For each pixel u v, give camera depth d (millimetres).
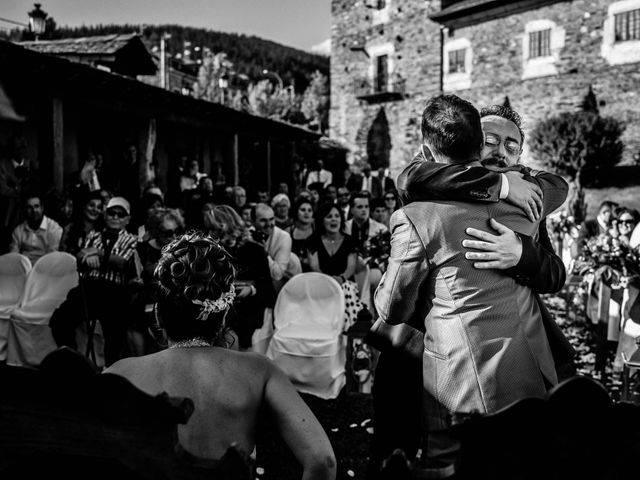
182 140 17234
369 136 32250
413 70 30312
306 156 29578
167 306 1860
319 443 1746
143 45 17156
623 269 5277
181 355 1800
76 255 5316
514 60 26234
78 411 1536
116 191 13141
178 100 13773
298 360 5051
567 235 10547
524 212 2180
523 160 24969
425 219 2113
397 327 2486
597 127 21750
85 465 1546
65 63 10047
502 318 2066
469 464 1453
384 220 8516
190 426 1705
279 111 45594
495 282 2090
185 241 1929
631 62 22875
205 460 1483
